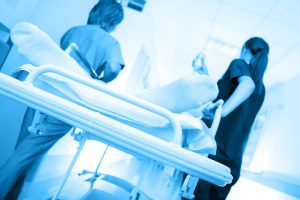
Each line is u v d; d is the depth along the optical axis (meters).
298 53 3.16
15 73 0.76
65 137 1.96
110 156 3.25
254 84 1.64
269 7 2.61
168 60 5.02
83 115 0.58
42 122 0.89
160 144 0.56
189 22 3.46
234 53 3.82
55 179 1.82
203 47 3.99
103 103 0.76
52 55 0.77
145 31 2.85
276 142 3.56
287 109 3.62
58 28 2.07
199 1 2.93
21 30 0.72
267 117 4.02
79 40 1.54
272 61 3.57
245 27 3.12
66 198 1.55
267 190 3.13
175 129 0.64
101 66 1.59
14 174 0.95
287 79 3.91
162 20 3.55
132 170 3.80
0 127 1.71
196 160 0.56
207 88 0.72
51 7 2.07
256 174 3.63
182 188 0.89
